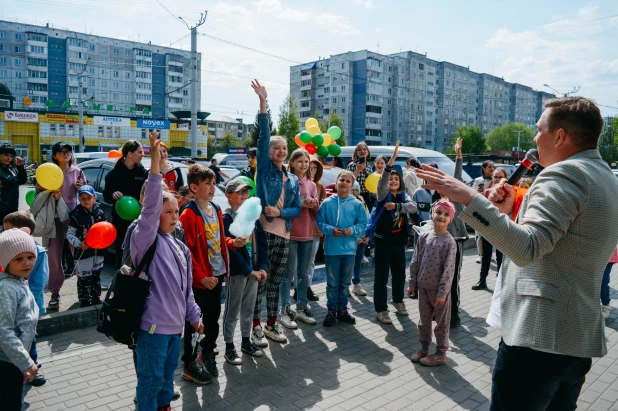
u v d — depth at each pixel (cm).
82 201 521
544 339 197
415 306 628
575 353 197
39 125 4434
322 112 8931
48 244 522
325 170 905
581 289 198
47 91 7669
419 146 9169
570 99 214
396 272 582
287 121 5816
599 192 194
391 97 8706
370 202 805
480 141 8125
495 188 252
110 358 436
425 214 870
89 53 7944
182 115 5047
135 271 294
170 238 318
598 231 194
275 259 489
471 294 700
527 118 12025
